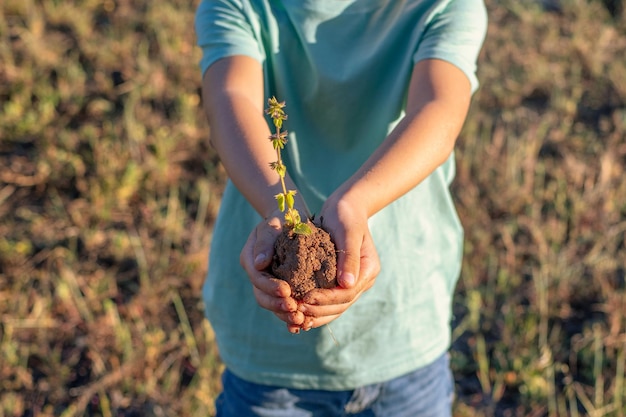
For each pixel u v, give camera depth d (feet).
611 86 19.21
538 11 22.25
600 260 13.83
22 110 16.89
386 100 7.06
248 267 5.50
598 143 17.11
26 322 12.39
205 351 12.12
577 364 12.25
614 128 17.80
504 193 15.30
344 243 5.38
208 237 14.39
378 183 5.79
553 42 20.76
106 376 11.50
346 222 5.47
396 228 7.22
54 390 11.57
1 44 18.60
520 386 11.69
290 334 7.27
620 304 12.91
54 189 15.24
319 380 7.38
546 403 11.57
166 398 11.32
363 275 5.34
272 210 5.82
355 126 7.24
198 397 11.09
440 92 6.38
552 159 16.74
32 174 15.57
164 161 15.57
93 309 12.80
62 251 13.80
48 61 18.39
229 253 7.48
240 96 6.62
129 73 18.40
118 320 12.29
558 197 15.12
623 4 22.54
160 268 13.39
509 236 14.33
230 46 6.94
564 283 13.39
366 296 7.16
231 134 6.35
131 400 11.37
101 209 14.56
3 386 11.55
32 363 11.96
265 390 7.49
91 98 17.60
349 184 5.81
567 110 18.17
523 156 16.44
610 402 11.56
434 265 7.49
